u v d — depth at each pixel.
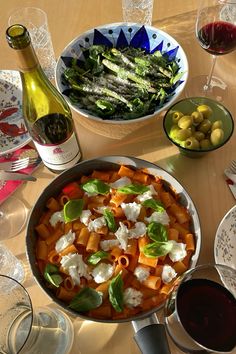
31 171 0.83
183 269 0.66
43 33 0.96
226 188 0.79
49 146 0.72
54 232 0.71
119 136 0.87
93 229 0.69
